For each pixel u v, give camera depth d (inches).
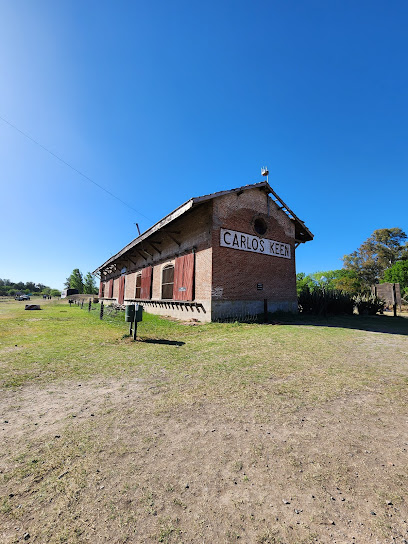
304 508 65.5
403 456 85.4
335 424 105.3
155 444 92.4
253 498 68.7
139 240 578.2
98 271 1197.7
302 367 178.9
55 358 204.8
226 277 443.5
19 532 59.2
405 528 59.7
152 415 113.7
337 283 1194.6
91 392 139.1
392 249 1849.2
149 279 670.5
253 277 487.2
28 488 72.4
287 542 56.3
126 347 243.9
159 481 74.7
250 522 61.6
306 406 121.0
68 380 156.7
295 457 84.8
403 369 173.9
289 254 569.9
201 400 128.1
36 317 533.3
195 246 474.0
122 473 77.9
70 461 83.4
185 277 492.1
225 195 456.4
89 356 210.8
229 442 93.4
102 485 73.2
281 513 64.1
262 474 77.3
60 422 108.3
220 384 148.3
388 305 756.6
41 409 120.1
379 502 67.1
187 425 105.3
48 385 148.9
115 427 104.0
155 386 146.5
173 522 61.7
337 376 160.6
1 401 128.4
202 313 437.4
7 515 63.9
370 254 1945.1
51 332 332.8
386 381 151.7
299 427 103.1
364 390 139.1
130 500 68.1
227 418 110.5
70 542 56.6
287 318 466.0
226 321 415.2
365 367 178.5
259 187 519.5
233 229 465.7
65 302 1462.8
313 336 291.3
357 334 304.2
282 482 74.1
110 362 193.5
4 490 71.8
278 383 149.4
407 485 72.9
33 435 98.6
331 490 71.2
